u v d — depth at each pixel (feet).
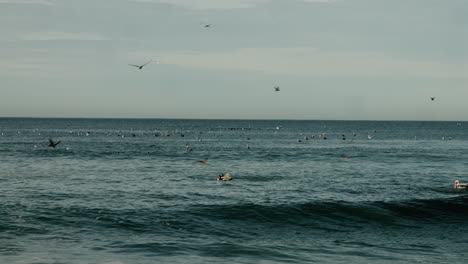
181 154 339.16
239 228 115.55
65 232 104.27
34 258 84.33
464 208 137.18
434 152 390.01
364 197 157.17
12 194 152.25
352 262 88.07
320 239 108.06
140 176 209.67
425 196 160.15
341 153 366.02
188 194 158.92
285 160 302.04
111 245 94.79
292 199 151.33
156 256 87.76
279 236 109.91
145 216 121.70
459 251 99.04
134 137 593.01
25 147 387.75
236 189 173.37
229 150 385.09
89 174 214.90
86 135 622.13
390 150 409.08
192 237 104.53
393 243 105.60
